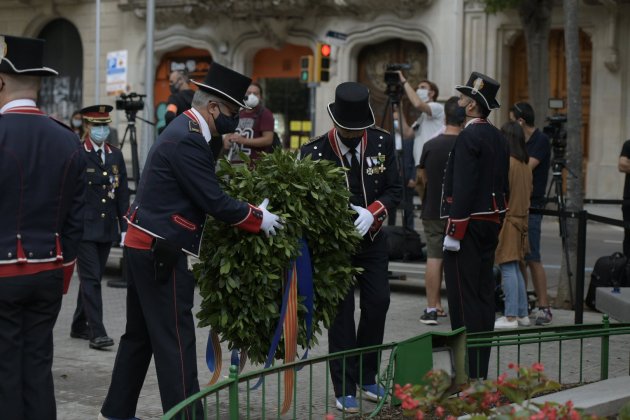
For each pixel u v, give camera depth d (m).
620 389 5.49
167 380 5.52
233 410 4.18
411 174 12.99
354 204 6.52
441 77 23.19
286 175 5.72
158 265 5.46
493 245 7.01
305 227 5.76
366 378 6.50
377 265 6.52
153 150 5.56
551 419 3.56
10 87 5.23
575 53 10.89
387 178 6.62
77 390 7.03
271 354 5.67
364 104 6.41
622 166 11.29
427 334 4.82
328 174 5.88
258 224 5.49
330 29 24.80
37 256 5.14
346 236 5.94
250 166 5.97
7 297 5.09
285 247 5.55
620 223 8.70
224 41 26.64
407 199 12.81
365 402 6.47
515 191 8.98
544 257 15.05
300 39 25.38
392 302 10.79
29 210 5.15
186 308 5.60
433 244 9.50
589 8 21.59
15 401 5.13
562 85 22.05
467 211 6.80
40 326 5.28
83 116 8.88
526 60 22.83
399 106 11.87
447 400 3.82
